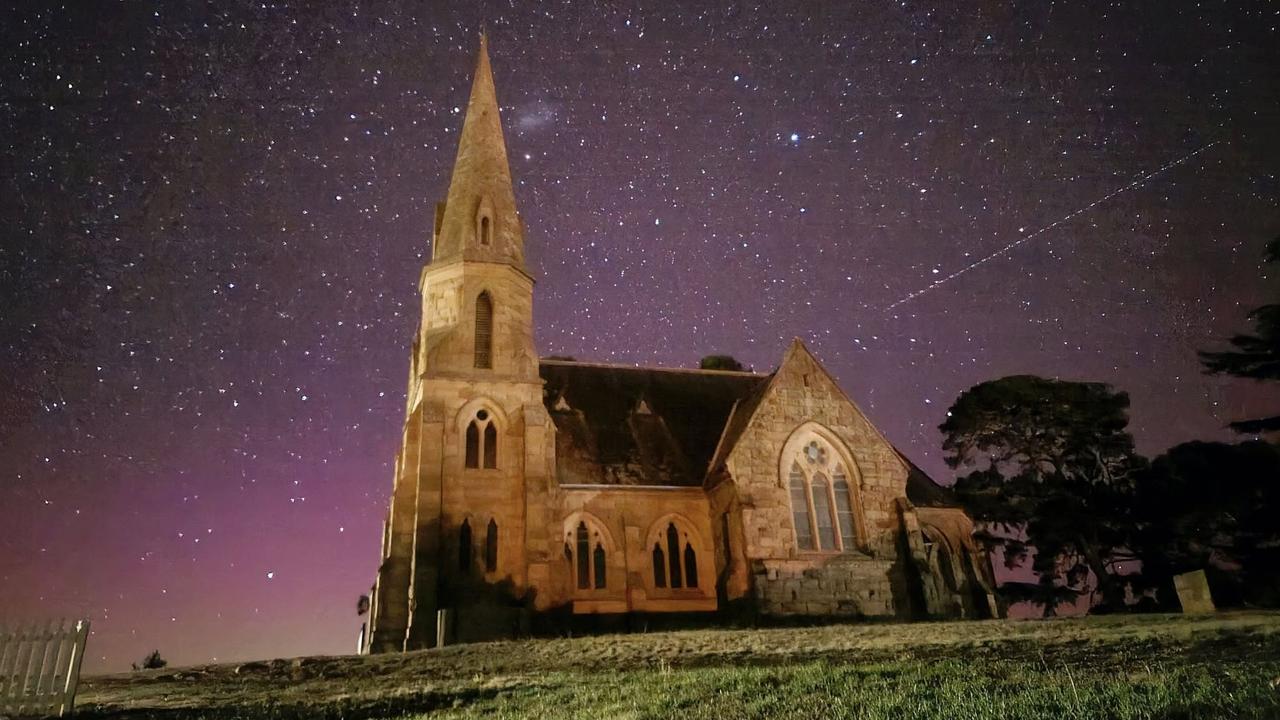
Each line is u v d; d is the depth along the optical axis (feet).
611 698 47.21
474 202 129.59
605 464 123.13
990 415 153.07
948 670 47.26
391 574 103.91
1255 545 130.41
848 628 83.41
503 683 55.77
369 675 65.31
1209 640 53.62
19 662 49.88
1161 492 134.41
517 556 108.27
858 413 119.34
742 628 101.55
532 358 120.98
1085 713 31.96
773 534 108.58
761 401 116.47
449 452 111.14
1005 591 145.18
